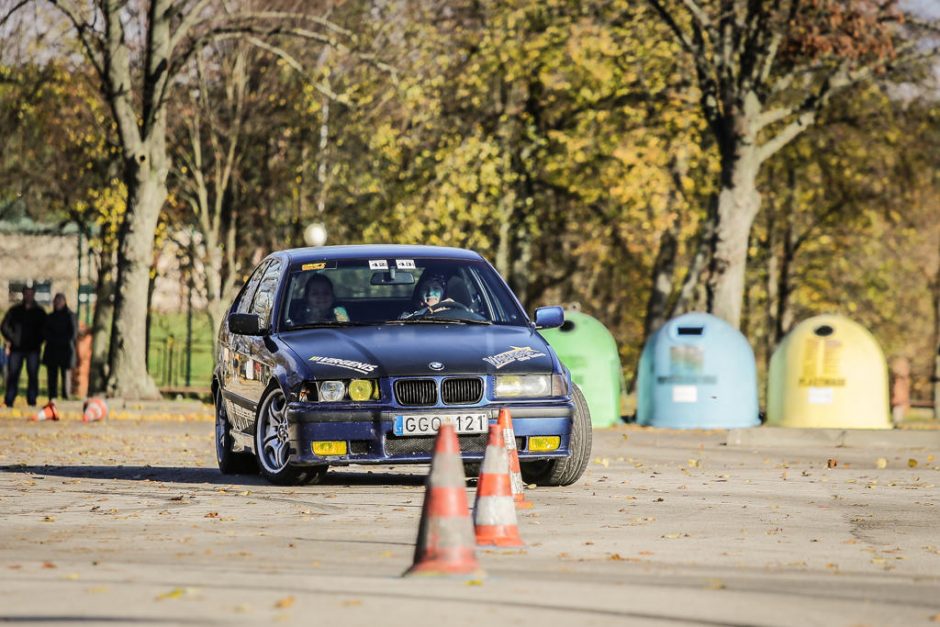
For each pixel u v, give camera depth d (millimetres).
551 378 29109
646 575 17750
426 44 87125
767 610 14898
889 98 92375
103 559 19125
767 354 118500
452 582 16062
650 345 61094
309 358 29016
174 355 123062
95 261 100000
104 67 72125
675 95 89625
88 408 61938
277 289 31594
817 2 72688
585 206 106875
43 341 74250
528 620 13758
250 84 88375
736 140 77625
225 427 33719
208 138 90750
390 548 20391
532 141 97438
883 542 22109
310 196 92312
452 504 16422
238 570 17609
